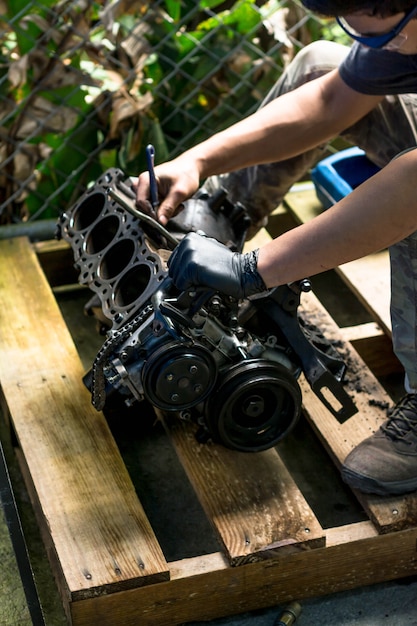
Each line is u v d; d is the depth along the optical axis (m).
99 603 1.64
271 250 1.56
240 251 1.95
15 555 1.82
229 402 1.70
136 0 2.48
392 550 1.80
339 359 1.79
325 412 1.98
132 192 1.91
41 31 2.39
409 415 1.82
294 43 2.66
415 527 1.78
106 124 2.55
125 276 1.78
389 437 1.83
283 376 1.72
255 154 1.91
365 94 1.81
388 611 1.81
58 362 2.06
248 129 1.89
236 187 2.13
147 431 2.15
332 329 2.17
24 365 2.04
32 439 1.88
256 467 1.85
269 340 1.75
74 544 1.69
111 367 1.66
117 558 1.67
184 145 2.69
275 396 1.75
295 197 2.59
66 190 2.59
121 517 1.74
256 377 1.69
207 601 1.72
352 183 2.48
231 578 1.71
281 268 1.55
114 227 1.91
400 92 1.76
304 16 2.69
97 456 1.86
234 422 1.75
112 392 1.71
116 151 2.58
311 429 2.12
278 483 1.82
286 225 2.61
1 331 2.13
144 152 2.56
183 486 2.04
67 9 2.40
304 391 2.02
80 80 2.43
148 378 1.65
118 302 1.77
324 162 2.43
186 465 1.85
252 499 1.79
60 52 2.44
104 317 1.92
